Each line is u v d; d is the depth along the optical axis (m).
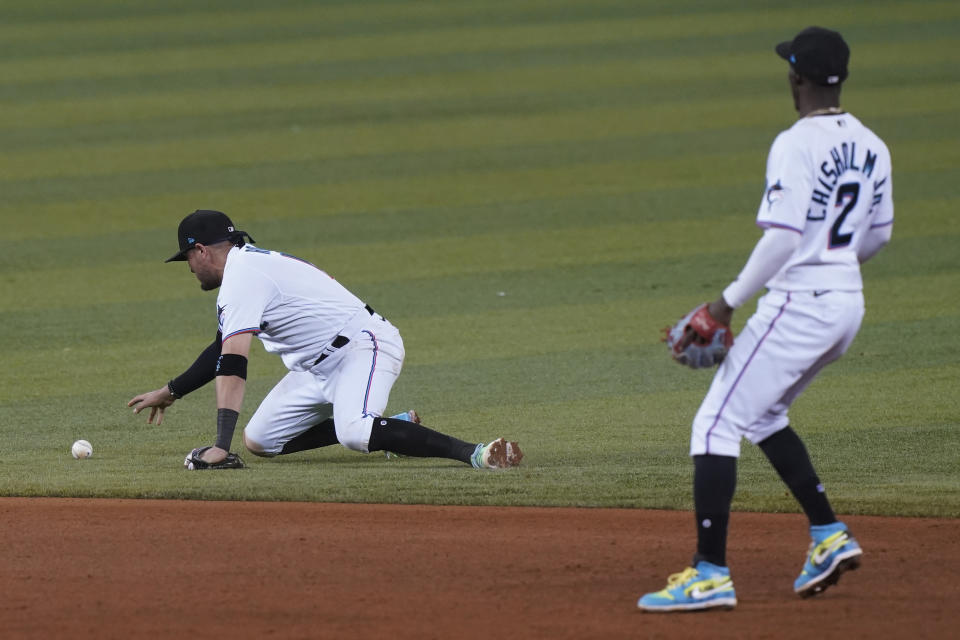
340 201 56.69
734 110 73.06
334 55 90.00
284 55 90.25
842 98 75.31
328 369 23.31
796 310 14.66
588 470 22.59
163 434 26.98
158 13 105.75
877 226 15.41
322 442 24.56
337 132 70.00
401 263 46.47
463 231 51.41
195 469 23.03
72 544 18.09
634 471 22.44
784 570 16.66
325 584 16.11
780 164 14.34
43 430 27.34
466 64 86.56
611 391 30.20
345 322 23.25
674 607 14.70
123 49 92.62
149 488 21.28
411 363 33.59
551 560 17.17
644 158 63.69
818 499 15.29
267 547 17.88
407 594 15.66
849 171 14.58
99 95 79.25
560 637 14.01
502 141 67.75
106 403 29.94
